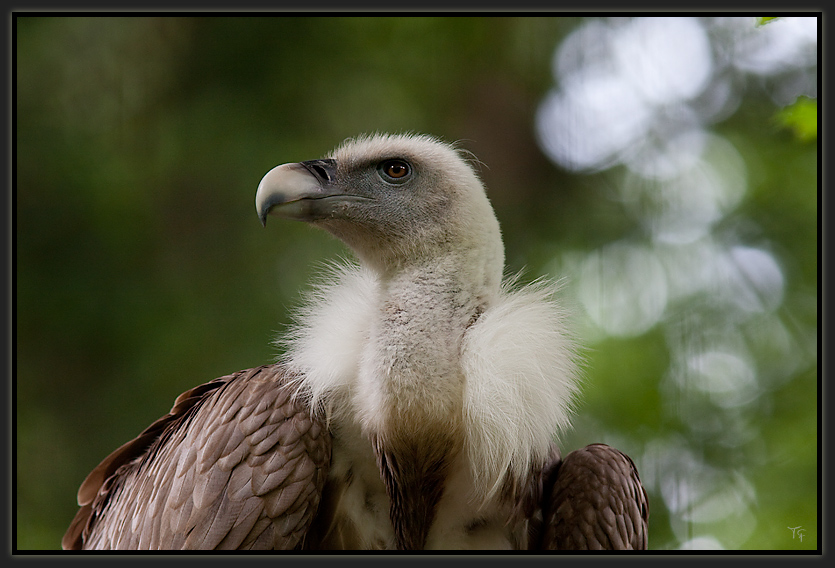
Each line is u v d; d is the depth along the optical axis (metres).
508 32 17.02
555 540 6.65
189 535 6.10
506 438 6.02
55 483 13.85
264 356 14.36
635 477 7.28
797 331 13.60
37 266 15.05
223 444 6.33
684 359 13.51
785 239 14.42
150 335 14.70
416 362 6.11
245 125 16.14
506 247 16.03
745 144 15.41
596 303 14.61
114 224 15.35
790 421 12.73
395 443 6.12
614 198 16.08
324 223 6.82
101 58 16.30
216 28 16.73
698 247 14.86
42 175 15.50
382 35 16.86
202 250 15.44
